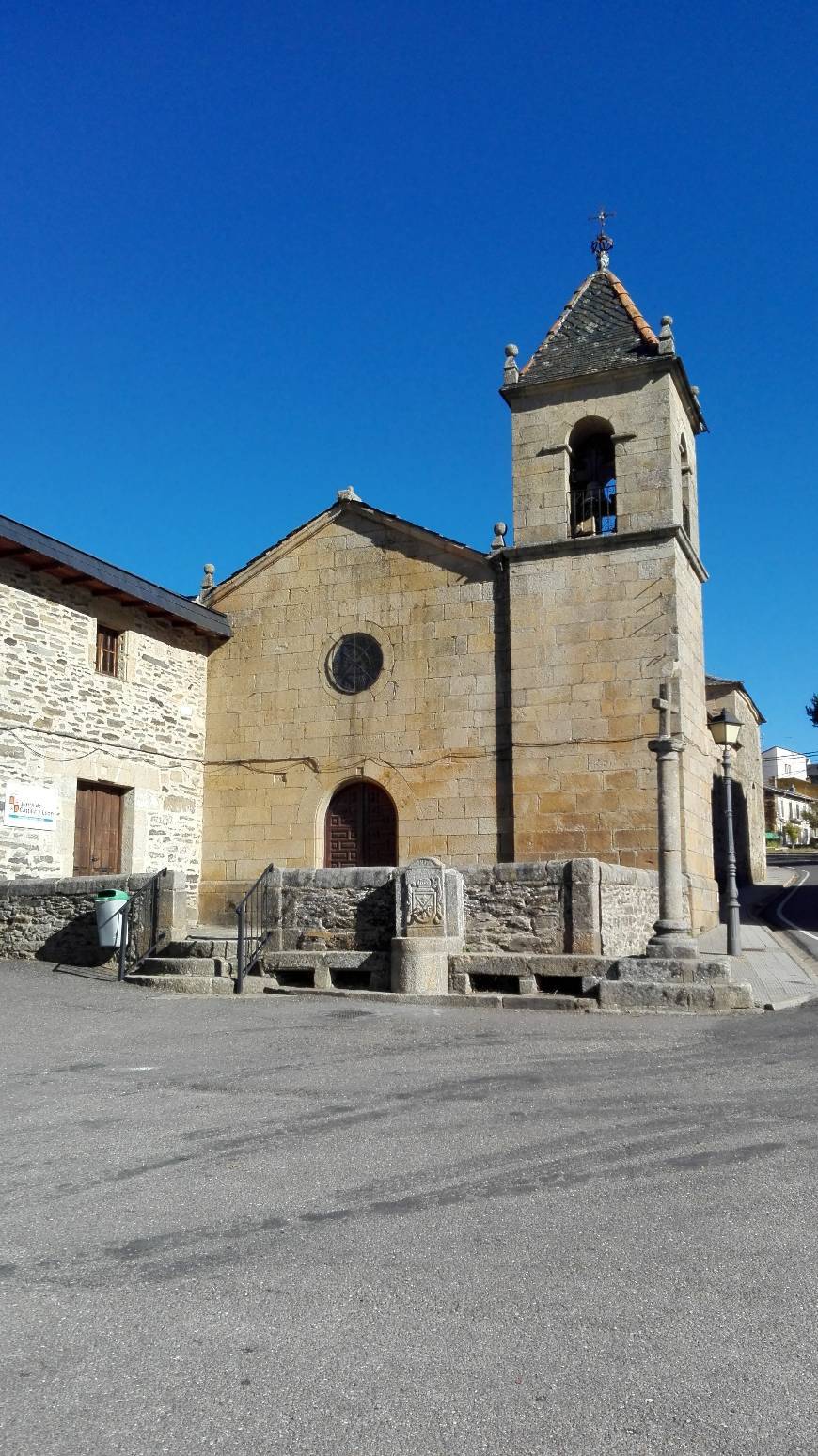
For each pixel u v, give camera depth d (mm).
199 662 21562
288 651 21172
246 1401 3416
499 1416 3303
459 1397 3416
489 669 19594
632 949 14852
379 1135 6438
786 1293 4105
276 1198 5336
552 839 18406
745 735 34531
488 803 19188
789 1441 3141
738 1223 4855
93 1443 3199
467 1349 3723
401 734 20000
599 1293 4141
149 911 14633
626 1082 7801
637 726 18281
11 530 16188
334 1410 3355
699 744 20188
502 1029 10383
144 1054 9164
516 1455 3107
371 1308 4051
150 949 14461
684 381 19875
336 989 13172
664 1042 9492
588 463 20531
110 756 18891
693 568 20469
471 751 19469
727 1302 4043
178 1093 7641
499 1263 4453
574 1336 3803
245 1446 3176
